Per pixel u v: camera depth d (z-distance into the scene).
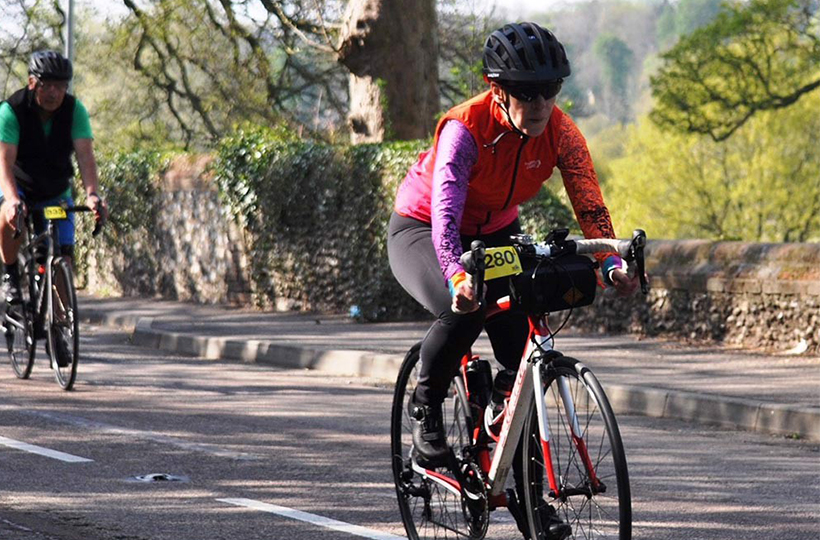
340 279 16.97
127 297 20.81
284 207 17.69
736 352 12.43
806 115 55.41
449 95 27.78
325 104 32.16
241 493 6.57
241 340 13.53
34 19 32.19
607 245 4.44
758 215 56.84
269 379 11.62
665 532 5.86
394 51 19.41
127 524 5.82
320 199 17.08
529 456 4.52
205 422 8.90
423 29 19.69
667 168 58.22
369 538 5.63
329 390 10.88
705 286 13.20
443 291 4.80
